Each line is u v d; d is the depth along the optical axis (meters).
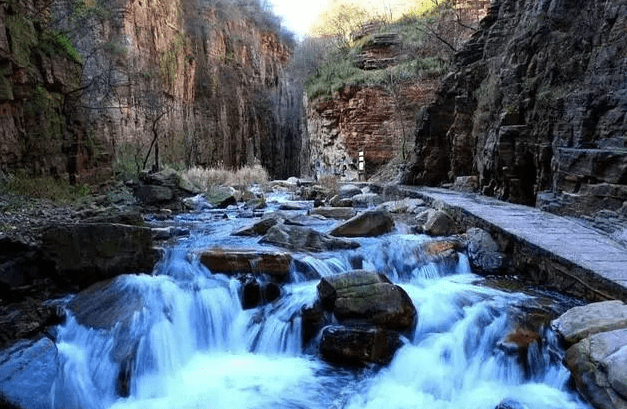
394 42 31.02
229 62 46.59
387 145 27.81
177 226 10.75
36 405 4.25
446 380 5.19
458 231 9.88
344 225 9.36
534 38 11.87
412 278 7.57
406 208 12.94
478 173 14.48
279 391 5.06
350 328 5.56
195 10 42.25
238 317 6.39
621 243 6.96
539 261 6.88
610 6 9.63
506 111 11.91
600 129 9.07
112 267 6.60
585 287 5.85
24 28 10.70
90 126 14.83
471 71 15.59
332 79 30.97
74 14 15.23
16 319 5.41
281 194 20.06
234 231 9.83
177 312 5.98
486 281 7.35
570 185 9.15
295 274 7.07
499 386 4.98
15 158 10.16
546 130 10.50
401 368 5.34
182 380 5.33
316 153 32.41
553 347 5.08
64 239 6.36
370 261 7.72
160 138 31.47
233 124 45.19
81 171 12.93
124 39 27.95
